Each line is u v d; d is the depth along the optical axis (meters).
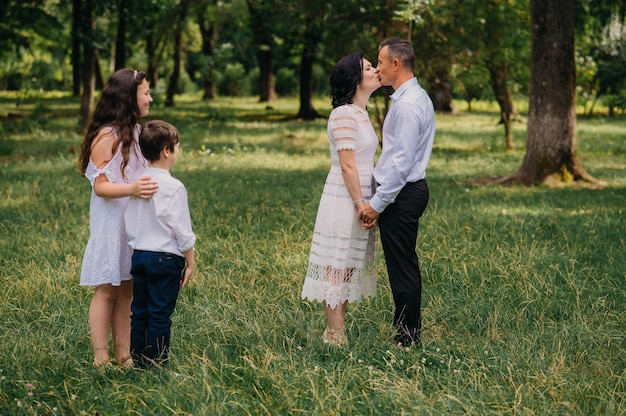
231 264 6.50
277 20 19.81
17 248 7.02
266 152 16.36
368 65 4.64
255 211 8.92
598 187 11.79
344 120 4.49
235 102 41.50
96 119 4.17
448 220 8.37
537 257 6.70
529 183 12.12
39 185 10.70
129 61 35.75
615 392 3.84
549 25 11.95
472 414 3.56
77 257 6.73
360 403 3.73
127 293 4.39
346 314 5.20
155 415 3.64
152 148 4.03
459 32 16.20
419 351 4.49
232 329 4.79
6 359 4.28
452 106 34.47
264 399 3.72
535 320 5.14
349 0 16.31
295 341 4.65
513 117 22.83
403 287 4.61
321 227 4.63
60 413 3.69
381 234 4.64
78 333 4.82
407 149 4.41
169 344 4.29
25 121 21.14
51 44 30.61
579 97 30.56
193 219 8.37
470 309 5.30
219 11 32.59
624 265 6.47
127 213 4.11
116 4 21.20
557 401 3.73
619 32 25.14
